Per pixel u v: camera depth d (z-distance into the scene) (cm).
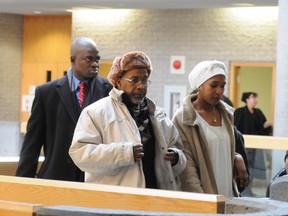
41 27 2130
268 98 1873
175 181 486
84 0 1784
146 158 475
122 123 467
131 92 468
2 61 2147
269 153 869
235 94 1805
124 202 362
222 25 1789
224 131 527
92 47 583
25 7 1947
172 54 1847
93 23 1952
